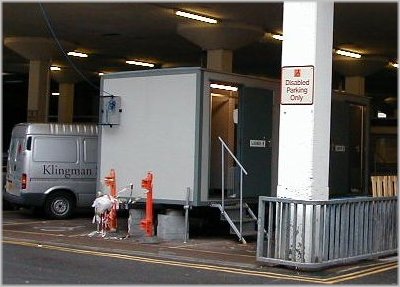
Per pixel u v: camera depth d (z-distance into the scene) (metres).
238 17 21.31
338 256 10.73
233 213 14.06
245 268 10.59
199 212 14.84
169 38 25.34
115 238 13.67
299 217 10.41
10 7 20.66
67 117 35.09
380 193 11.97
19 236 13.73
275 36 23.89
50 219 17.19
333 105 17.12
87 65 32.75
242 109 14.48
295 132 10.63
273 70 33.88
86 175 17.58
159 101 13.99
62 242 12.98
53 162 17.23
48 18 22.14
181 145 13.64
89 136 17.73
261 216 10.84
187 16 21.08
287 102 10.73
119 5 19.84
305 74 10.59
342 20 20.67
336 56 27.58
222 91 15.47
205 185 13.54
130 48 27.95
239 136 14.48
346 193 17.50
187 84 13.61
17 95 44.12
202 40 22.84
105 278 9.38
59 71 34.34
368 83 38.50
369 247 11.42
